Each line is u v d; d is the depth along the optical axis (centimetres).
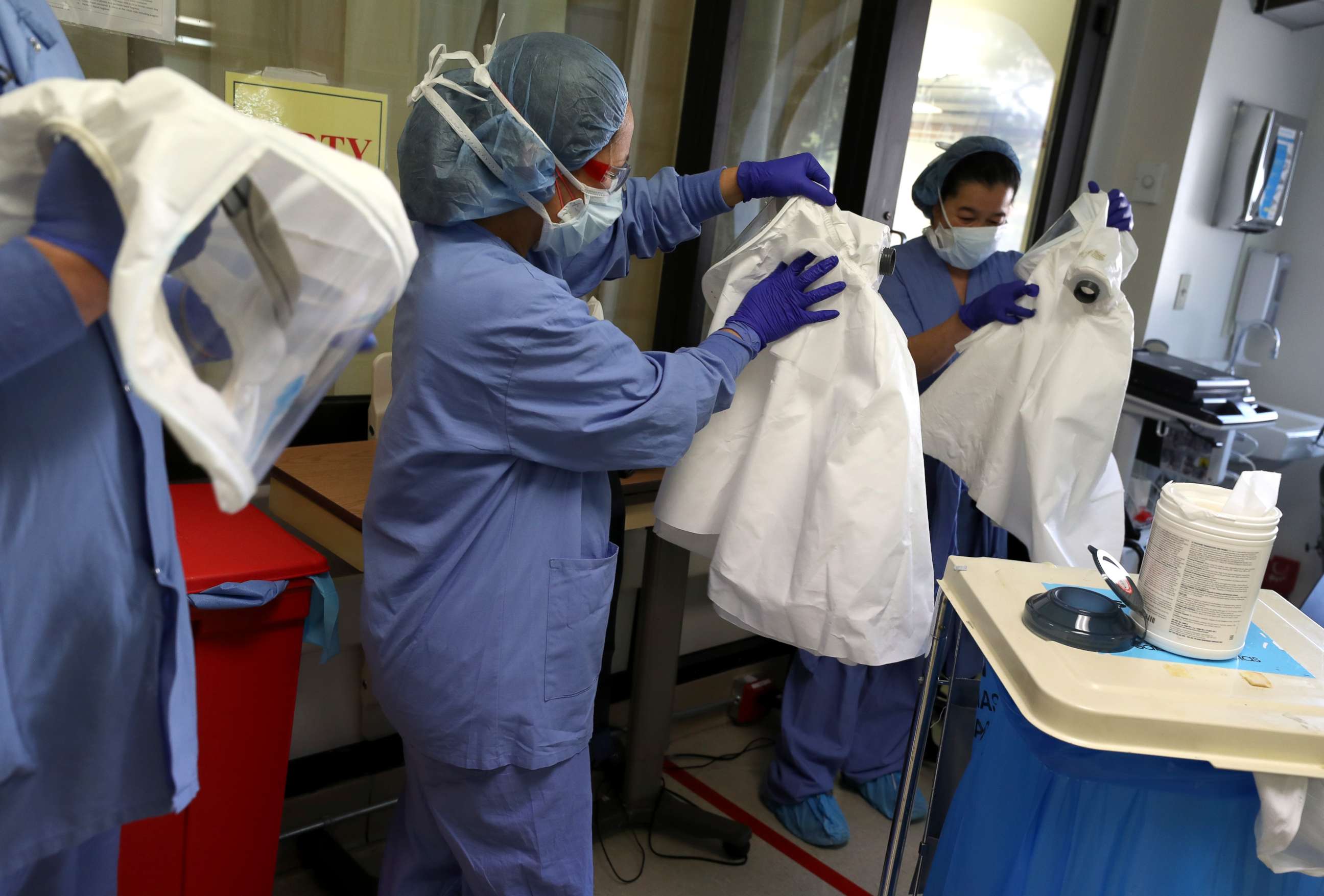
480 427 121
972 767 126
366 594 131
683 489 154
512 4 195
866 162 228
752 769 241
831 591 143
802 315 142
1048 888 107
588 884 140
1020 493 166
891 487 143
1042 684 94
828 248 142
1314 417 342
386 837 201
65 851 95
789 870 203
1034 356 164
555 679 129
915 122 282
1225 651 104
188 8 163
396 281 70
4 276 65
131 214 59
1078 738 90
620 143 127
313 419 188
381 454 127
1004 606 113
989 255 202
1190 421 262
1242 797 99
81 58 155
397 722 131
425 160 119
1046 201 311
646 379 124
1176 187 310
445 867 144
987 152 194
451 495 124
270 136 63
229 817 147
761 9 225
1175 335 337
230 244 66
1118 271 158
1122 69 312
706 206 154
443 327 117
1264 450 319
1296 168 361
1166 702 93
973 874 118
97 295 69
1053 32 295
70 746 88
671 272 231
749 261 147
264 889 154
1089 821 104
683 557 192
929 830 138
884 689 225
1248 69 316
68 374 81
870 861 209
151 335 56
